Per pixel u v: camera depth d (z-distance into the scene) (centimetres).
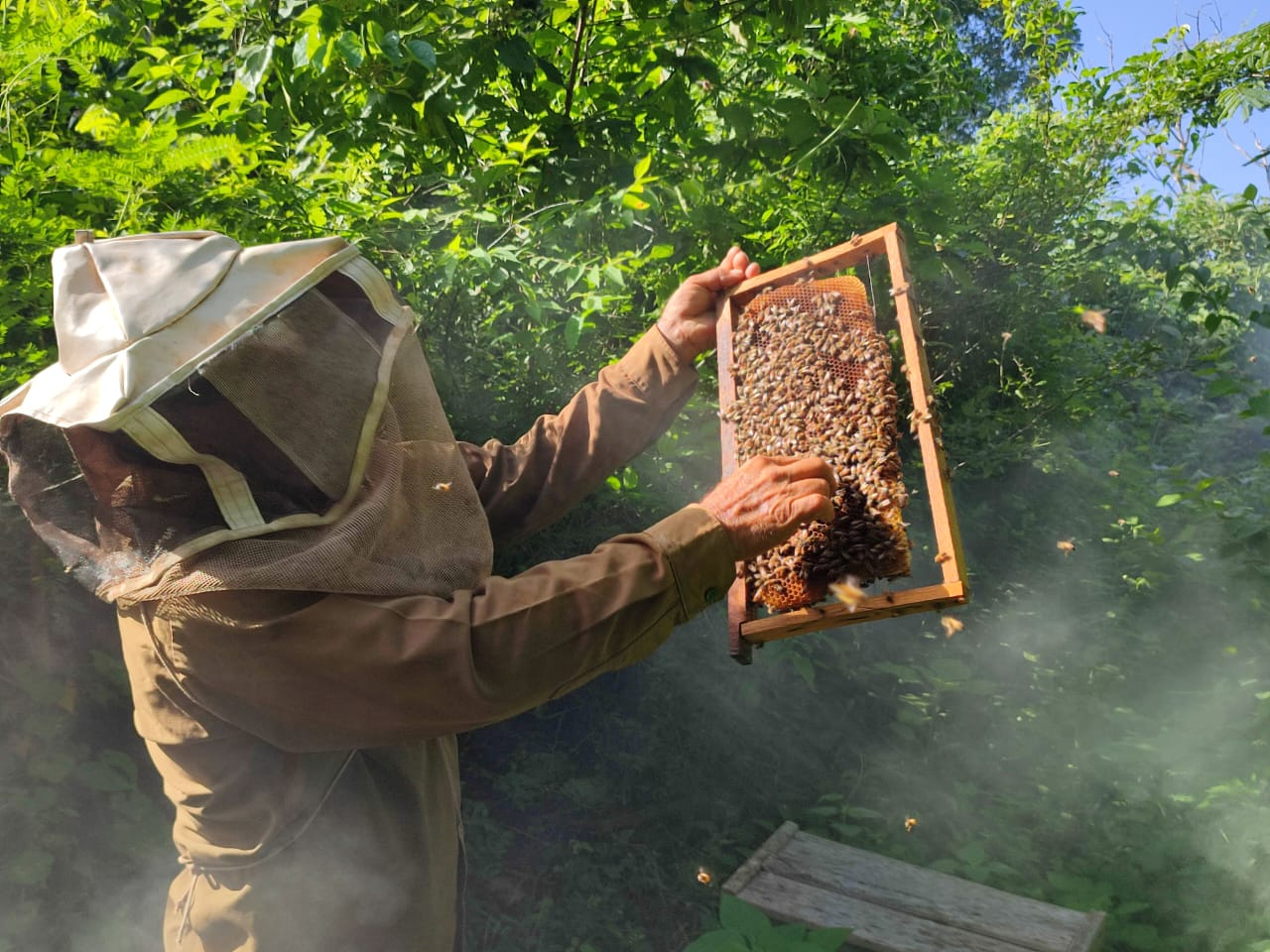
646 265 356
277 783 149
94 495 137
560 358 346
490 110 336
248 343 130
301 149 325
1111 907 318
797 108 334
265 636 134
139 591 132
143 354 126
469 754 375
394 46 285
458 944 180
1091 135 532
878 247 190
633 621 142
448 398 324
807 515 146
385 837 156
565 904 329
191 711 145
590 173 338
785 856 313
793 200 357
